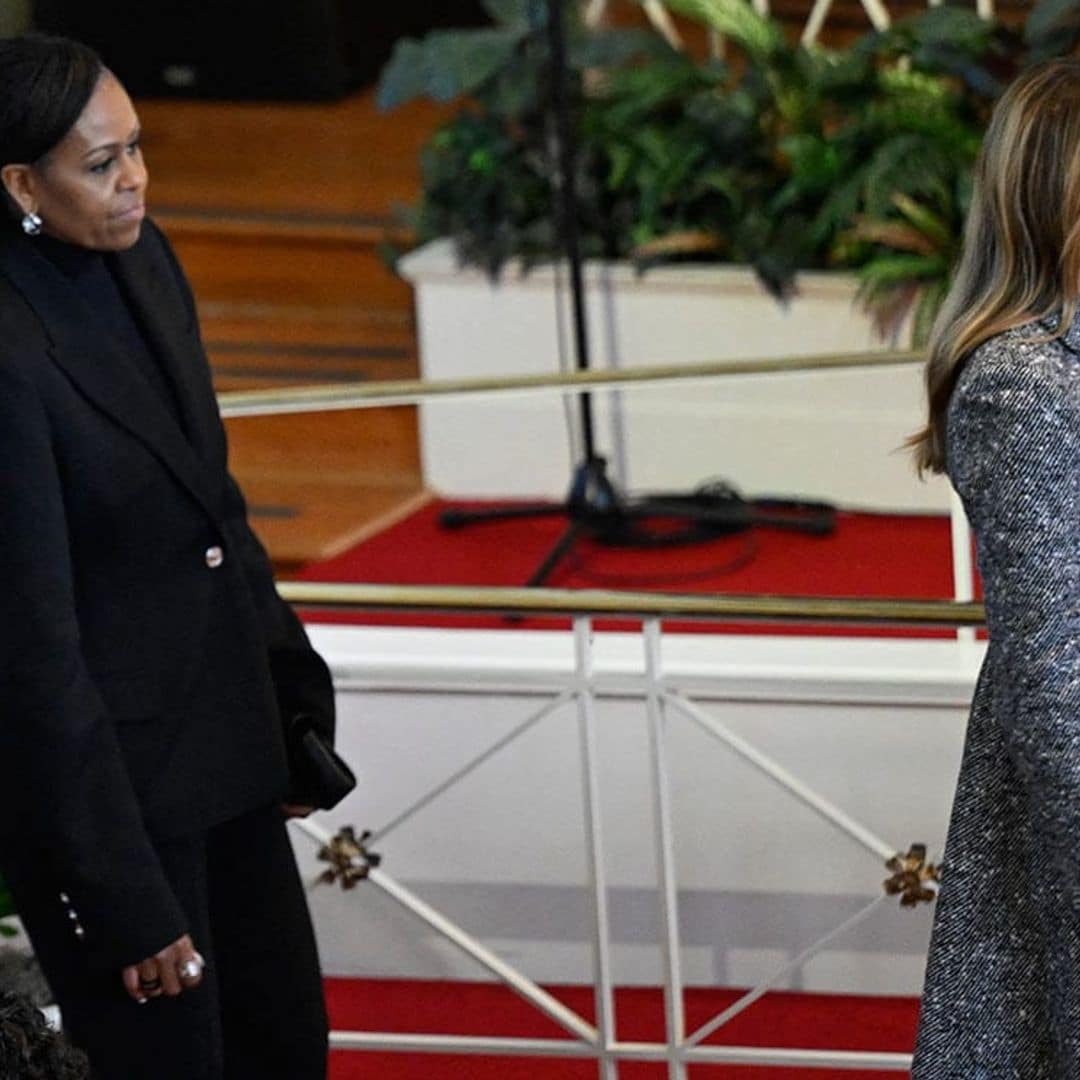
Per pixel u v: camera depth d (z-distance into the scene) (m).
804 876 12.46
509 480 19.47
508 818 12.71
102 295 8.89
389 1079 12.39
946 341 8.30
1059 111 8.04
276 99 23.70
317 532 18.78
